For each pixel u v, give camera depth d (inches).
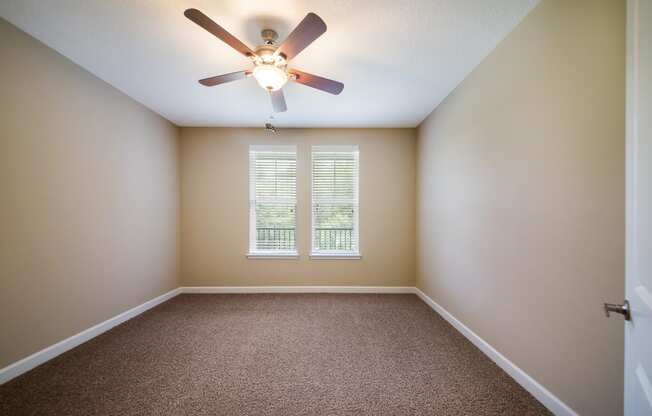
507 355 69.1
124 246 102.5
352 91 98.7
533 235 59.8
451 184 99.4
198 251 139.3
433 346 83.7
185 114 122.9
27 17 62.1
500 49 70.1
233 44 58.4
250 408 57.2
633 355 33.2
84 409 56.5
